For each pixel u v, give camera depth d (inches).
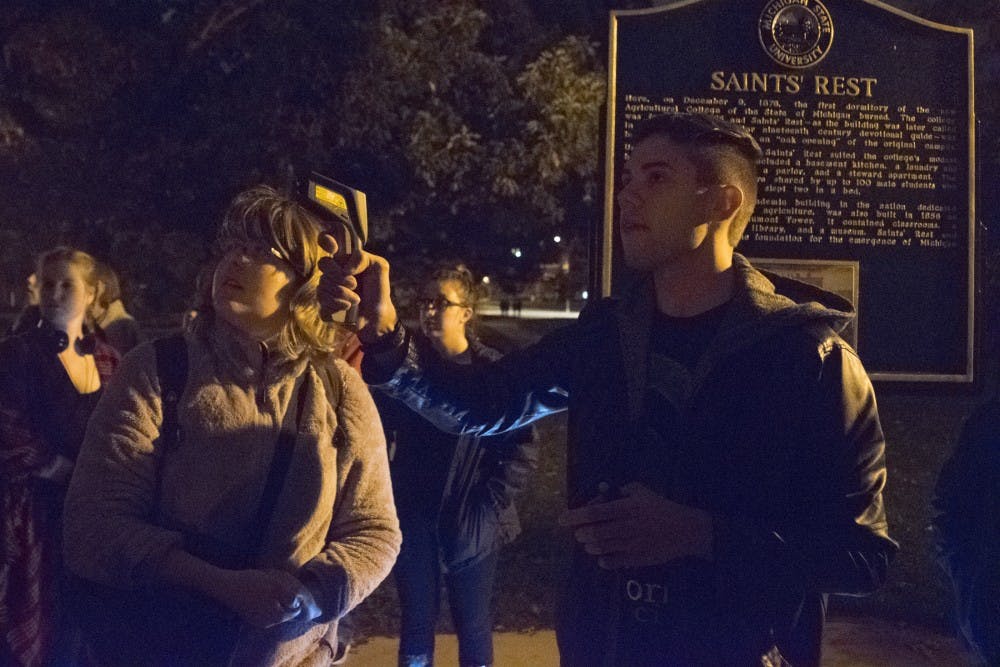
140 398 98.3
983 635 110.4
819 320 90.5
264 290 100.7
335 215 99.6
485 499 180.2
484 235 604.4
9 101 477.1
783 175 243.3
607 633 91.4
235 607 94.6
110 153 488.7
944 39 242.7
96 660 96.3
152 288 486.9
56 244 475.8
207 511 97.8
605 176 240.2
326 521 101.7
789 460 89.1
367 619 253.4
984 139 427.2
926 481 398.0
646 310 96.2
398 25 520.4
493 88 528.1
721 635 87.9
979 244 244.1
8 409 148.0
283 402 100.6
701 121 95.4
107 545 94.6
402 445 176.9
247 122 487.8
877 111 243.0
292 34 490.3
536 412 105.5
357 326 100.5
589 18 566.6
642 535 86.2
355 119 503.5
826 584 87.4
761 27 240.5
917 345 244.7
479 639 183.8
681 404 90.9
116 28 490.0
